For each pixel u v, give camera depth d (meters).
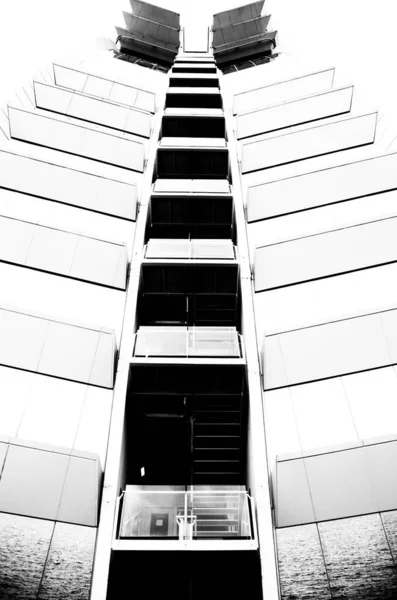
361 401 10.89
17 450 9.66
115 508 9.59
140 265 14.71
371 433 10.34
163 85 27.86
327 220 15.81
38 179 16.38
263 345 12.26
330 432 10.55
